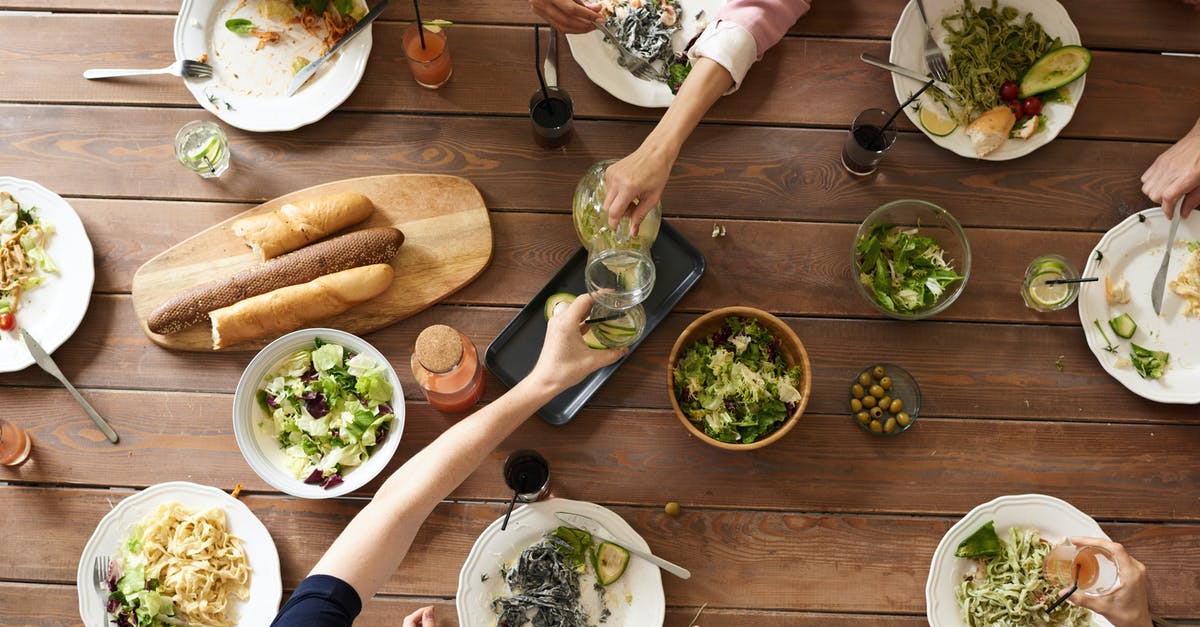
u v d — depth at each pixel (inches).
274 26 67.2
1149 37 68.3
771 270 65.9
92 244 65.2
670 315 65.2
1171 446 63.6
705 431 61.3
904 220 64.7
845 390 64.3
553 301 63.7
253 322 60.5
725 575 62.0
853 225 66.9
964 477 63.2
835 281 65.9
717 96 60.0
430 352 56.4
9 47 67.6
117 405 62.9
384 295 64.2
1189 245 64.1
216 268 64.5
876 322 65.3
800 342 59.7
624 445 63.4
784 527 62.6
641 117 67.7
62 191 66.0
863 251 63.2
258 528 60.1
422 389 63.6
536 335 64.9
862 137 65.6
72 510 61.4
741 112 67.8
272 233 62.1
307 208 62.8
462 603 58.7
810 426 63.7
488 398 64.5
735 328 61.4
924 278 62.7
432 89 67.9
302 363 61.5
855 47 68.7
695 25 67.5
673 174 67.2
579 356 54.4
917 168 67.2
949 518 62.9
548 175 67.2
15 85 67.2
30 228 63.5
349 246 62.1
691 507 62.8
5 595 60.2
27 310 63.0
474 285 65.7
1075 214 66.7
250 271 61.6
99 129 66.9
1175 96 67.9
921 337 65.1
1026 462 63.4
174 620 58.9
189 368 63.6
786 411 60.9
